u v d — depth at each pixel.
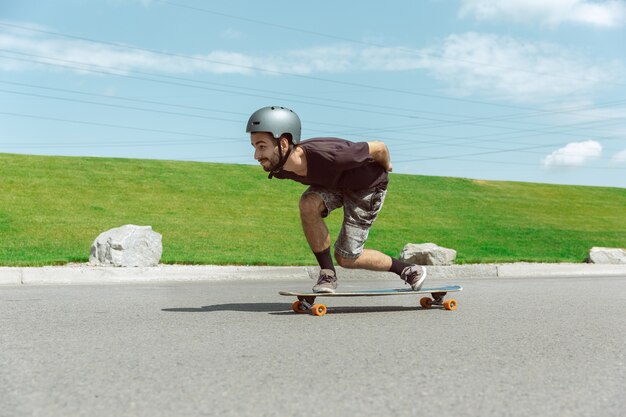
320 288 5.41
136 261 10.60
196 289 8.10
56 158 23.48
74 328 4.53
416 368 3.25
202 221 17.94
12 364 3.28
